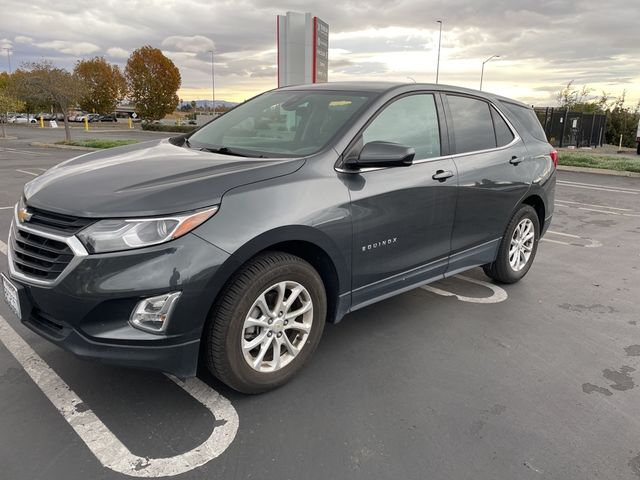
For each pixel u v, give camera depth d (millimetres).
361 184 3193
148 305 2449
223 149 3387
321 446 2547
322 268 3162
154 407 2814
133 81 48875
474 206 4090
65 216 2539
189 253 2465
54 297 2477
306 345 3084
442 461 2467
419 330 3898
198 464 2398
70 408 2783
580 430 2744
